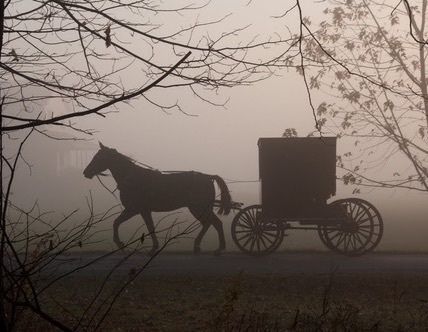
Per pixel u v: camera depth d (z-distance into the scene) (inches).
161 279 536.7
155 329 381.7
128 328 381.7
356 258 671.8
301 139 672.4
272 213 674.2
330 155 671.1
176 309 436.8
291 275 556.4
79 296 468.1
